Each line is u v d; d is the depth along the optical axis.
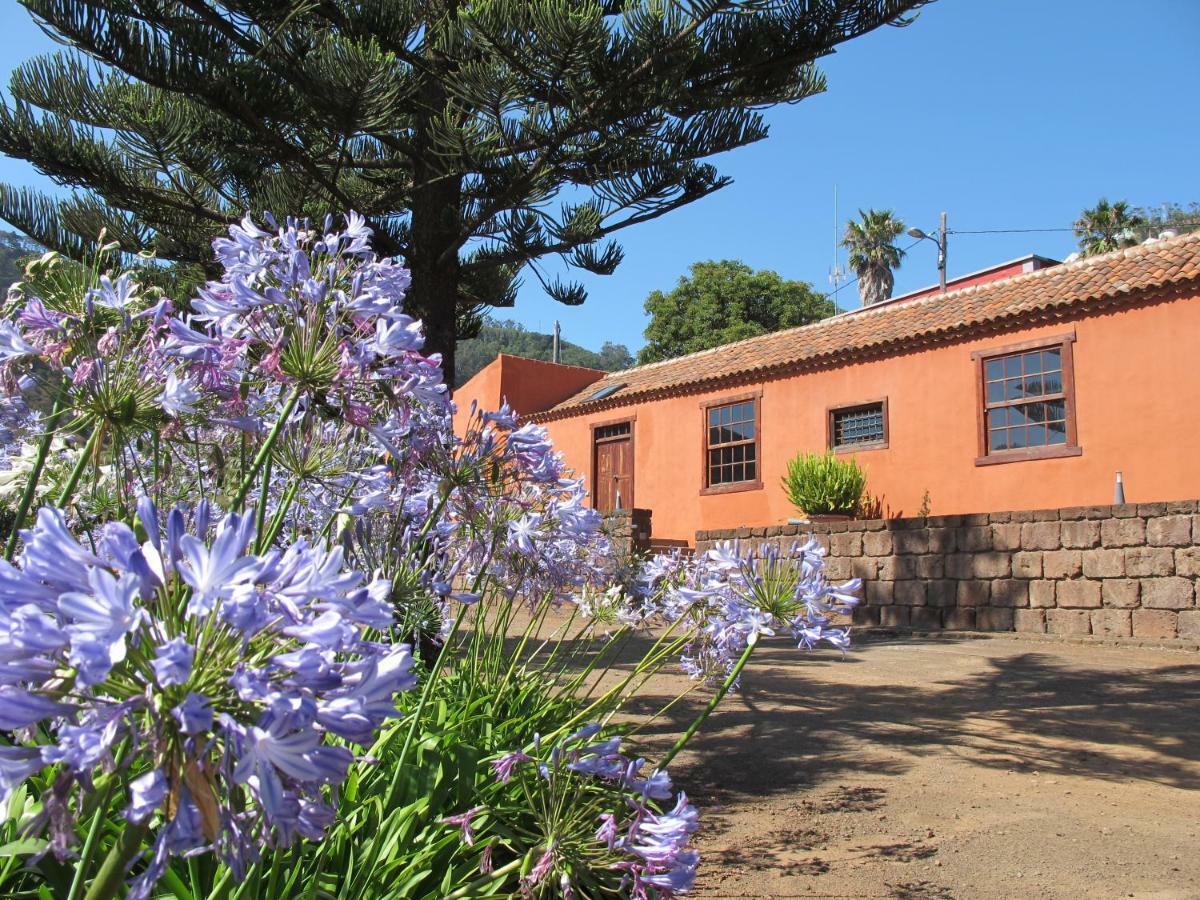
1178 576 9.80
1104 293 12.10
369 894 2.06
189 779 0.98
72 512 2.65
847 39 6.95
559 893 2.03
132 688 1.03
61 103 8.97
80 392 1.96
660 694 6.62
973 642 10.62
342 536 2.48
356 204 7.94
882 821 3.94
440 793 2.57
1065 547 10.77
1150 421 11.73
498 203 7.41
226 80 6.77
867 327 15.88
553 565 3.30
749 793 4.36
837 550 13.13
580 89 6.93
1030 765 4.97
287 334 1.86
